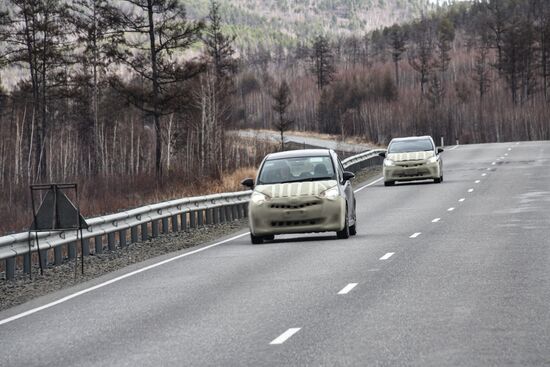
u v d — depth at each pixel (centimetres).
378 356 2083
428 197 8094
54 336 2622
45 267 4700
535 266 3550
